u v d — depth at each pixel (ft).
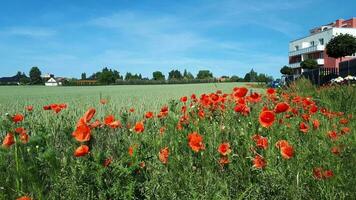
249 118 15.64
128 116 19.24
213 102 18.44
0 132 15.88
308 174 11.55
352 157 13.73
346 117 24.93
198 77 389.60
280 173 10.69
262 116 11.86
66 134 13.47
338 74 111.04
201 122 16.85
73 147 12.10
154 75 359.25
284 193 10.16
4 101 46.62
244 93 15.94
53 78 336.49
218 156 12.75
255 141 12.92
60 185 9.96
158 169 10.99
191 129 15.99
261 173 10.74
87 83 262.47
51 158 10.53
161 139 14.10
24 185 10.50
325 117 21.29
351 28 270.67
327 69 112.68
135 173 10.87
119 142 14.20
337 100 34.06
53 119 17.81
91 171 10.11
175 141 13.85
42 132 12.75
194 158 12.67
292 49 323.16
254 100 17.33
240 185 11.24
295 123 17.15
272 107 22.34
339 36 185.06
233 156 12.37
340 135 16.66
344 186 11.33
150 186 10.30
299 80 58.49
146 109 29.43
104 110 28.07
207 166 12.26
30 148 11.53
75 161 10.56
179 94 64.13
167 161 11.87
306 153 13.17
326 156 13.52
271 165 10.91
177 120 16.25
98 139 14.10
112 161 10.92
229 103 20.70
